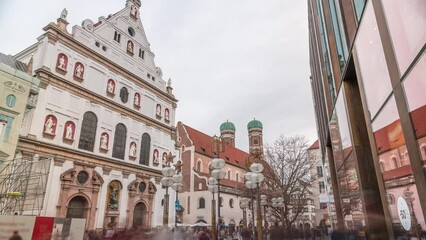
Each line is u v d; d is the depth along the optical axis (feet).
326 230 97.81
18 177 70.59
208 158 201.36
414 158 19.81
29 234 39.86
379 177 28.17
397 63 21.13
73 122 91.81
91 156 94.48
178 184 52.75
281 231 70.08
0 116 72.18
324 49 54.54
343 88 39.17
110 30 114.62
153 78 134.92
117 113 109.50
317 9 60.34
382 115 25.85
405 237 23.16
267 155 110.01
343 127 42.27
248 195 130.52
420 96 18.22
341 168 48.03
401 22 20.01
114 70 111.75
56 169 83.25
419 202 19.98
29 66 84.74
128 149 111.45
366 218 33.24
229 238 121.08
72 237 50.65
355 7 30.73
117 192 102.94
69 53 95.35
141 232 52.03
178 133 202.80
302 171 112.57
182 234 56.29
